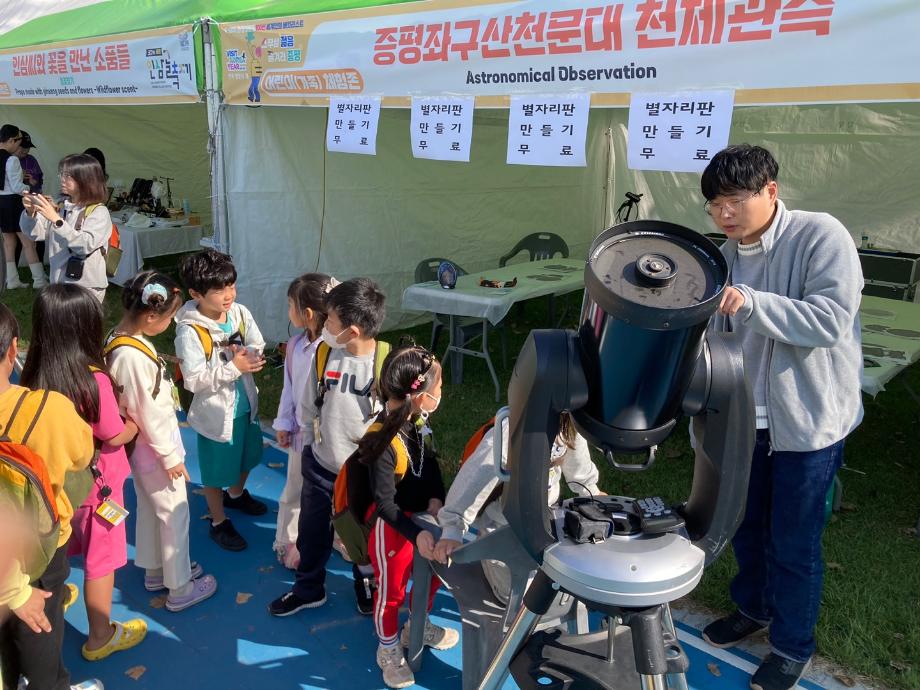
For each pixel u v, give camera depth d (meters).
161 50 5.37
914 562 3.22
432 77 3.87
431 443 2.44
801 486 2.22
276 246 5.84
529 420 1.28
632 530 1.35
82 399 2.22
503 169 7.41
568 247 8.17
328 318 2.62
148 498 2.79
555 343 1.26
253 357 3.13
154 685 2.53
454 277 5.40
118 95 5.85
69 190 5.10
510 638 1.57
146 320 2.56
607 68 3.15
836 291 1.97
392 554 2.37
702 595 2.99
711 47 2.82
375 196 6.40
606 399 1.22
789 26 2.60
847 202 7.32
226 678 2.57
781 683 2.41
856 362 2.19
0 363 1.84
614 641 1.75
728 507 1.35
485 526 2.05
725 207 2.06
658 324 1.07
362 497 2.35
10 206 7.78
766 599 2.53
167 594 3.04
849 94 2.51
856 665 2.57
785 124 7.45
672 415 1.28
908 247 7.10
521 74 3.48
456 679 2.57
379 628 2.50
